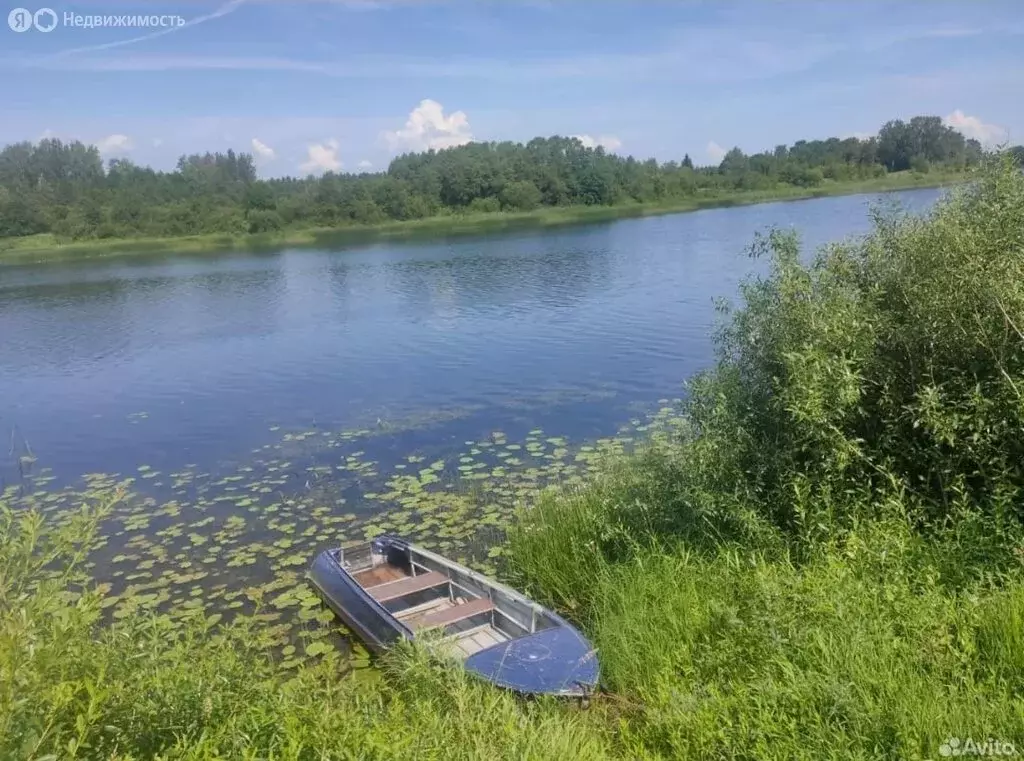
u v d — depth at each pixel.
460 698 5.10
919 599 5.47
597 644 6.58
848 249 7.93
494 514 10.27
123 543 10.20
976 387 6.18
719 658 5.48
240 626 7.89
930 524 6.42
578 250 45.62
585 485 10.12
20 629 3.11
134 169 101.75
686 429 8.38
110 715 3.54
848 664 4.92
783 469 7.01
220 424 15.87
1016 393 6.02
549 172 87.69
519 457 12.48
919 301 6.96
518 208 86.19
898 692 4.65
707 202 83.69
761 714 4.69
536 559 8.32
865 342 6.87
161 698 3.80
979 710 4.44
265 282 39.72
